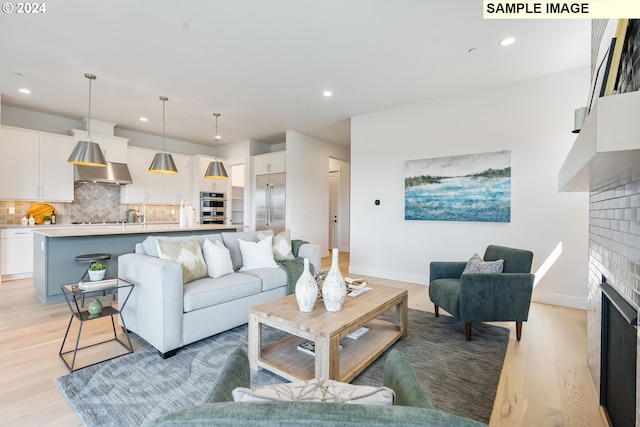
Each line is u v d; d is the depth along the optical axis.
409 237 4.59
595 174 1.23
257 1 2.35
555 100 3.51
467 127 4.08
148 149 6.28
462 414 1.66
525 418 1.63
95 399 1.72
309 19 2.57
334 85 3.90
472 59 3.20
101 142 5.47
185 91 4.12
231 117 5.28
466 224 4.11
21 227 4.57
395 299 2.43
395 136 4.71
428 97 4.28
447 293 2.71
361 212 5.08
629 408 1.33
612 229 1.52
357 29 2.70
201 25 2.65
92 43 2.94
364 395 0.74
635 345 1.27
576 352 2.37
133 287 2.48
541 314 3.20
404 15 2.50
